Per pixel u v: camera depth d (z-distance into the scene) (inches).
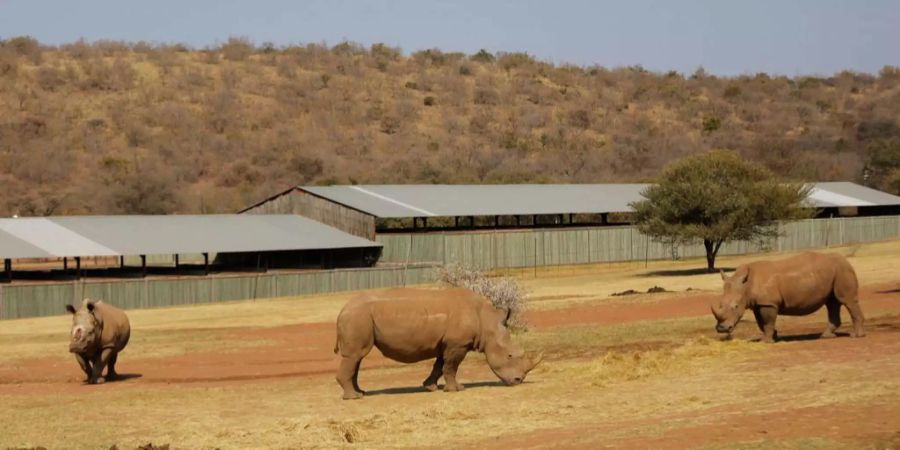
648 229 3873.0
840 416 938.1
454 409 1146.0
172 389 1520.7
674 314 2309.3
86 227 3508.9
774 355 1379.2
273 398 1368.1
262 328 2481.5
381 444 989.2
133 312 2972.4
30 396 1480.1
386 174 7278.5
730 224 3678.6
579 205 4630.9
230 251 3496.6
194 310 2997.0
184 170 7185.0
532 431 1010.1
